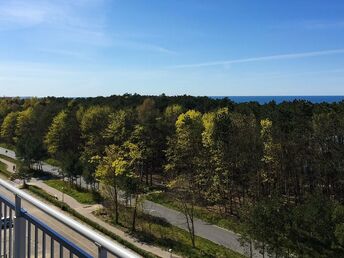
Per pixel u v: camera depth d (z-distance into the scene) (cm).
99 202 4453
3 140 9681
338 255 2930
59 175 6200
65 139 7000
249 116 5216
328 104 5788
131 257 273
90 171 4878
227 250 3152
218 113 4997
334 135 4316
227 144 4575
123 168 3903
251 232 2712
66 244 399
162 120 6197
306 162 4400
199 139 4931
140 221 3812
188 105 8225
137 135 5531
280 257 2725
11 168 6656
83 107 8356
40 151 6372
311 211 3106
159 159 5816
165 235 3456
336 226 2883
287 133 4616
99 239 310
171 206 4447
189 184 4594
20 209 477
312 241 3131
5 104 11012
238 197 4588
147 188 4969
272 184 4353
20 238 478
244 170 4600
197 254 2989
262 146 4531
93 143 5834
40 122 7994
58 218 371
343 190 4178
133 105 8894
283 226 2727
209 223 3906
